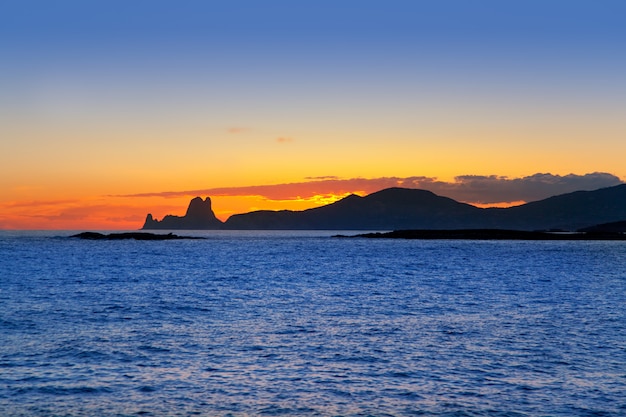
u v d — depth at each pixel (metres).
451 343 26.36
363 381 20.48
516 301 41.34
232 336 27.95
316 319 33.09
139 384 20.03
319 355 24.09
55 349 24.91
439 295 45.16
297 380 20.58
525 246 164.50
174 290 48.56
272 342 26.58
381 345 25.95
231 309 37.12
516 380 20.56
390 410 17.69
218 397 18.77
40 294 45.00
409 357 23.77
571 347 25.45
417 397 18.80
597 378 20.73
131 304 39.22
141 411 17.50
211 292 47.12
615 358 23.48
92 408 17.72
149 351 24.72
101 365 22.41
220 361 23.12
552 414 17.30
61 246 157.12
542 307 38.09
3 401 18.25
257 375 21.17
